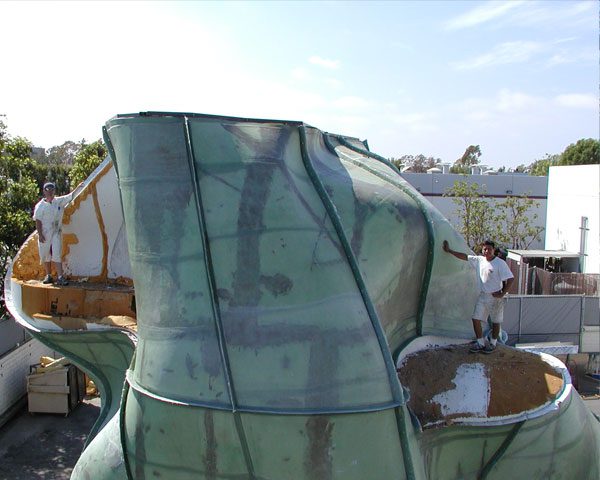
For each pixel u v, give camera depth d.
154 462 4.94
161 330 4.91
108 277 8.48
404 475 4.86
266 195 4.80
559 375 6.82
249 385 4.61
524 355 7.27
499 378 6.46
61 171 39.41
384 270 5.71
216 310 4.71
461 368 6.57
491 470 6.15
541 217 38.09
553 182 29.16
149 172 4.96
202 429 4.69
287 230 4.79
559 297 18.53
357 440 4.66
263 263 4.74
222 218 4.78
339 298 4.82
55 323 7.80
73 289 8.01
